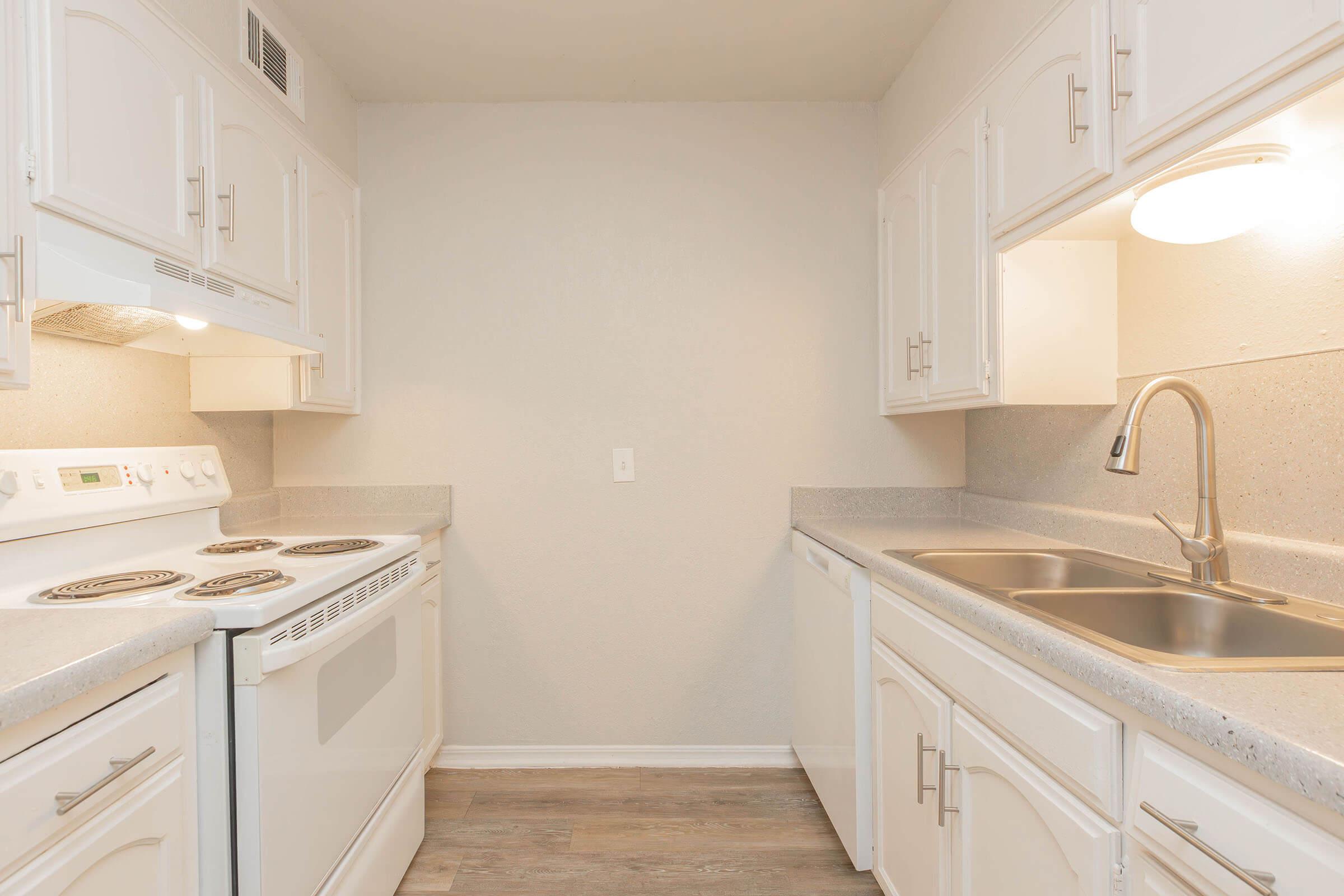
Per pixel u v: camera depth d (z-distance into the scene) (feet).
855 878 5.70
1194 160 3.25
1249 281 4.00
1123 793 2.54
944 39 5.98
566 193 7.63
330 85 6.89
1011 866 3.30
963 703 3.83
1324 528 3.59
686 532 7.66
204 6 4.72
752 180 7.65
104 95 3.73
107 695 2.84
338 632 4.19
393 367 7.60
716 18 6.14
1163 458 4.67
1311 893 1.77
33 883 2.42
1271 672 2.43
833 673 5.98
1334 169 3.49
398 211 7.60
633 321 7.64
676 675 7.68
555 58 6.77
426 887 5.57
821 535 6.45
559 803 6.87
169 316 4.40
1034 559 5.17
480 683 7.66
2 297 3.12
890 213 7.18
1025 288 4.94
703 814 6.66
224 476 5.95
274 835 3.67
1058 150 4.11
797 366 7.66
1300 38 2.52
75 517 4.34
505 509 7.64
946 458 7.70
